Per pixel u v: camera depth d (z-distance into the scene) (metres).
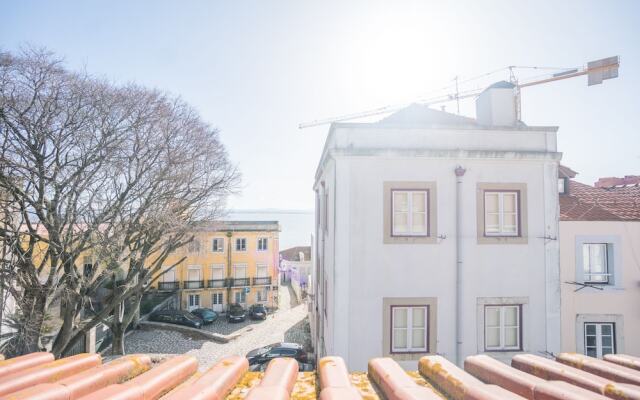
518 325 8.80
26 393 2.21
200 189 19.95
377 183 8.77
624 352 9.52
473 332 8.65
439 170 8.86
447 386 2.82
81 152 14.30
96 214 15.29
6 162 12.38
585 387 2.72
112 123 15.21
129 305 26.81
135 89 16.38
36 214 13.77
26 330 13.42
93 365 3.14
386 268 8.66
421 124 8.97
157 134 17.31
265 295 38.16
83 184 14.33
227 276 37.12
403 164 8.81
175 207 18.44
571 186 12.50
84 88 14.46
